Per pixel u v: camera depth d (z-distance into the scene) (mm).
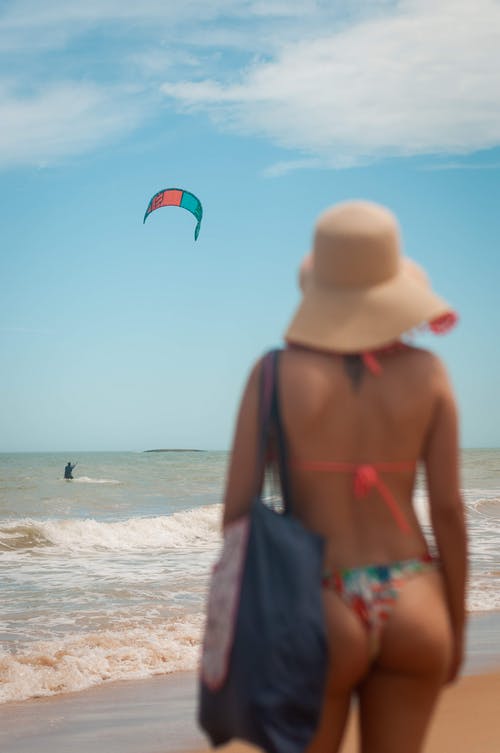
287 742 1675
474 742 4199
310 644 1696
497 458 81250
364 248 1912
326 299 1935
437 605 1851
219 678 1735
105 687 6250
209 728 1794
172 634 7887
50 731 5098
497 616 8734
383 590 1811
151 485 41125
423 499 17938
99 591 10711
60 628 8375
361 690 1889
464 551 1912
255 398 1913
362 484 1835
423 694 1845
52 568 13062
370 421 1874
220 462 81812
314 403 1865
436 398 1907
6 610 9383
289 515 1888
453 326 1958
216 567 1839
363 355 1896
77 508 28719
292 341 1926
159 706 5664
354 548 1840
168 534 17672
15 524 17062
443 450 1914
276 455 1959
